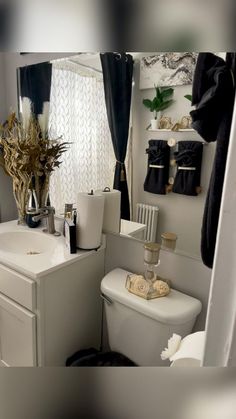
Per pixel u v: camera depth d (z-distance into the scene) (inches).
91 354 50.3
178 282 46.3
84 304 53.4
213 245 30.7
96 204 48.3
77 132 56.4
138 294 43.4
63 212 62.5
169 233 45.8
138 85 45.1
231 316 11.3
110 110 50.0
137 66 44.4
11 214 73.3
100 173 54.2
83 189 58.0
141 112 45.9
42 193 63.4
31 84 62.2
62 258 47.7
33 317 45.1
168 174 44.3
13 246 59.2
